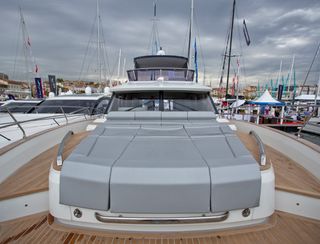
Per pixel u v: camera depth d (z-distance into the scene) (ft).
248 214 5.10
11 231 5.49
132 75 12.37
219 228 5.21
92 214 5.07
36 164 8.38
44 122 17.25
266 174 5.12
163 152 5.22
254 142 7.44
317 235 5.40
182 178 4.45
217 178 4.48
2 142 12.68
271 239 5.13
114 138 5.95
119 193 4.46
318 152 7.27
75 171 4.66
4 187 6.62
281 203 6.33
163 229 5.13
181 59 14.40
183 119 7.80
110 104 9.83
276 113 49.21
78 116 19.53
